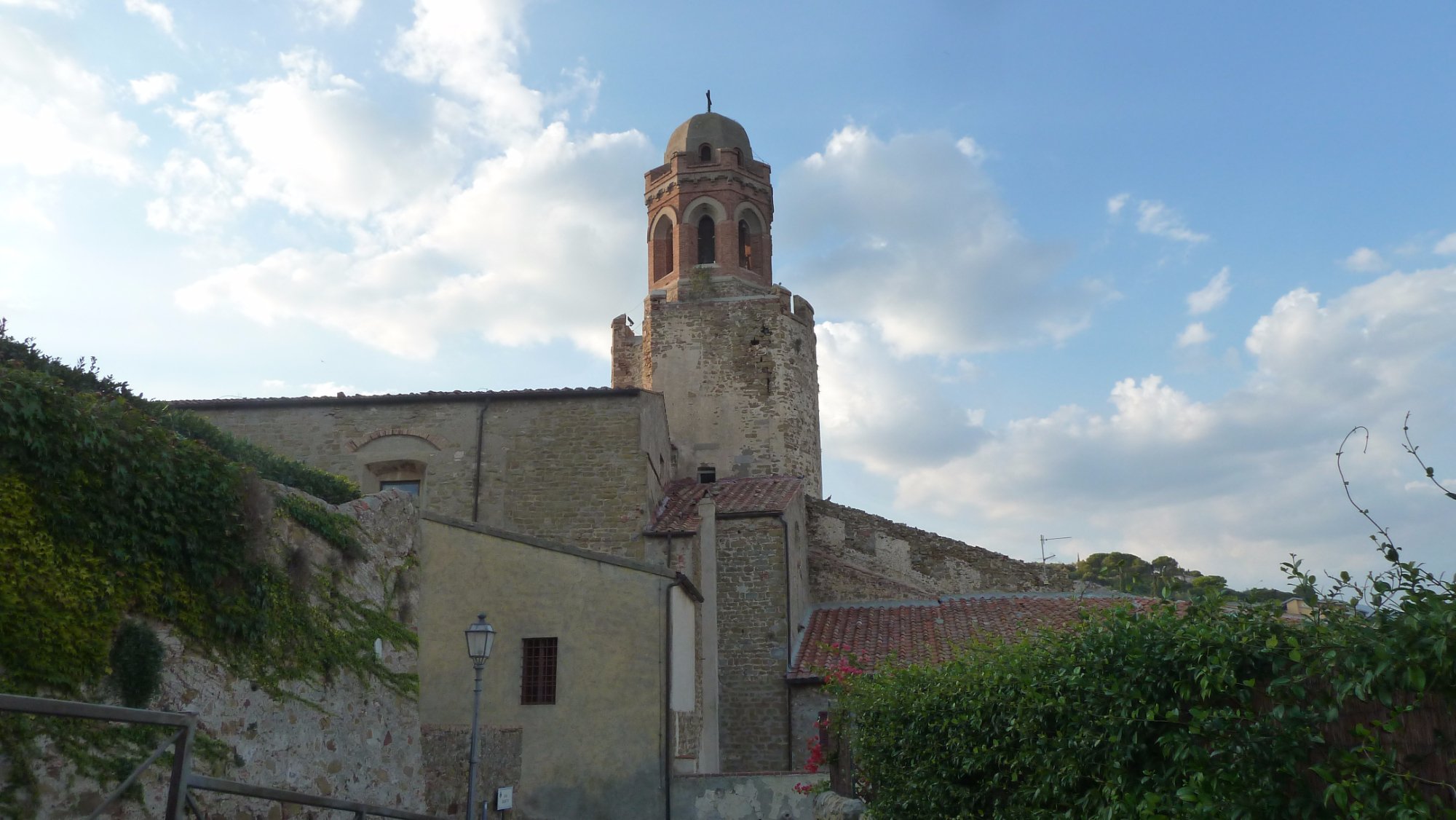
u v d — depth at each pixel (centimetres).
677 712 1911
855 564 3077
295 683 1099
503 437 2562
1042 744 816
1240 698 609
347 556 1263
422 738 1434
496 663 1869
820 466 3578
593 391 2559
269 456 1570
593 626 1888
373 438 2580
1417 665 492
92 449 893
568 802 1802
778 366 3450
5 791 764
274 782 1040
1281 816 567
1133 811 674
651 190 3862
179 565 967
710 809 1802
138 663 896
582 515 2491
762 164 3844
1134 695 679
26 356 1125
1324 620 571
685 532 2448
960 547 3067
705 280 3641
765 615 2527
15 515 823
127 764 856
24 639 805
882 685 1278
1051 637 865
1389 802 513
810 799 1784
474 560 1925
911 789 1100
